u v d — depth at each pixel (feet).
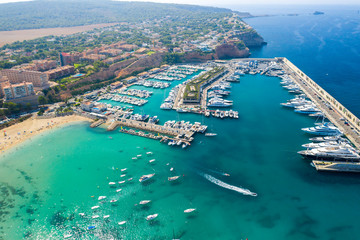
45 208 549.95
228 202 553.23
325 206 540.52
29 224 515.09
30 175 646.74
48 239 485.15
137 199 565.53
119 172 645.92
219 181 611.06
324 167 636.07
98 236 487.61
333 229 492.13
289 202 551.18
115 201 561.02
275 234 484.33
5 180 631.56
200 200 559.79
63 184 613.11
